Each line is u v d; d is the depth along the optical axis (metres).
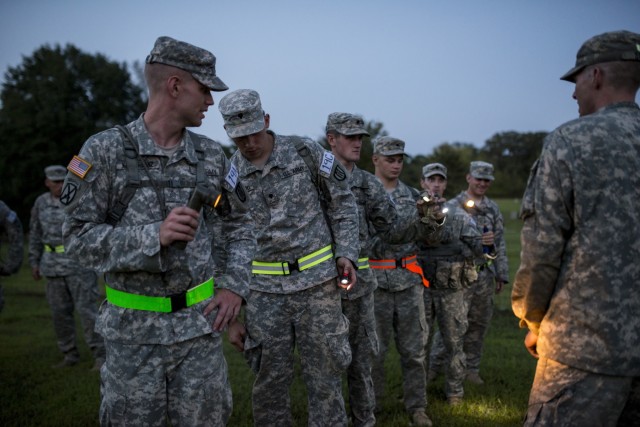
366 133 4.61
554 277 2.43
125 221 2.58
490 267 6.06
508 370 6.26
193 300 2.66
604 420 2.30
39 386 5.91
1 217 5.55
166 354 2.60
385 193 4.61
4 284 14.24
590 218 2.34
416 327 4.90
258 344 3.79
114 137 2.60
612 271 2.30
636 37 2.47
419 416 4.77
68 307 6.89
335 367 3.76
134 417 2.58
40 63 39.44
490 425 4.66
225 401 2.76
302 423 4.79
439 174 6.27
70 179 2.54
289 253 3.76
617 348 2.27
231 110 3.61
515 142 97.00
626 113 2.44
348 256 3.72
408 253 4.95
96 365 6.68
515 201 63.25
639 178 2.35
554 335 2.41
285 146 3.81
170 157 2.64
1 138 36.81
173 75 2.63
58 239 6.78
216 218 2.93
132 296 2.60
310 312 3.77
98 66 39.66
